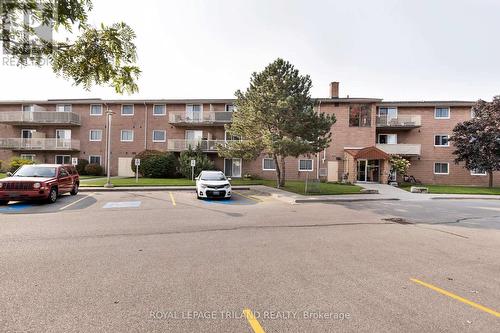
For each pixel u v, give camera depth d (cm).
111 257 541
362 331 302
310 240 700
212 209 1166
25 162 2731
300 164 2983
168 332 294
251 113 1903
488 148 2508
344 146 2931
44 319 314
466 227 913
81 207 1167
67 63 369
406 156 3005
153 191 1830
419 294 401
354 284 432
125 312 334
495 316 341
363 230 832
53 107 3180
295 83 1945
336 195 1744
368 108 2944
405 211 1240
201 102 3098
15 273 453
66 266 488
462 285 438
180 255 561
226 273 469
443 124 2997
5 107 3219
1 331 289
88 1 351
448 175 2975
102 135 3156
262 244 654
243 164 3058
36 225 815
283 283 431
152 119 3156
